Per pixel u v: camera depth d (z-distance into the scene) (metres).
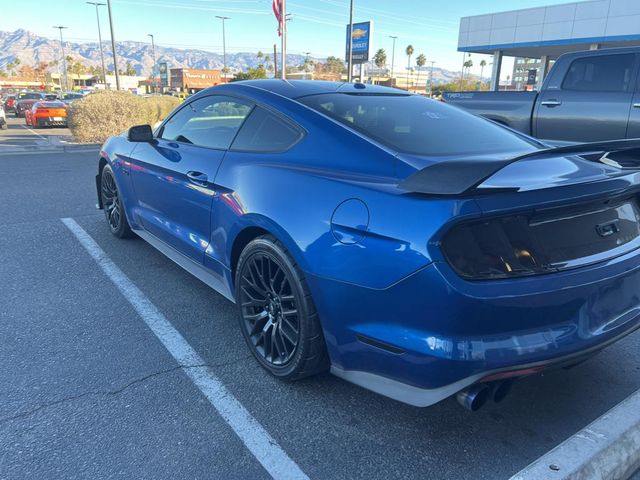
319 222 2.32
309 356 2.52
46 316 3.52
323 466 2.17
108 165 4.99
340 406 2.58
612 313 2.28
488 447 2.30
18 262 4.56
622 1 21.88
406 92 3.60
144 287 4.04
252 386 2.73
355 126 2.68
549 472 2.06
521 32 25.61
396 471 2.15
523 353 2.00
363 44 35.47
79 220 6.00
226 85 3.55
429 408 2.58
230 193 2.93
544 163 2.34
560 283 2.04
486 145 2.76
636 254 2.38
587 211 2.24
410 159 2.36
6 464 2.13
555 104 6.61
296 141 2.77
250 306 2.90
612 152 2.23
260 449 2.26
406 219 2.00
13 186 8.12
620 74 6.11
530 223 2.06
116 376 2.80
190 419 2.45
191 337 3.26
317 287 2.32
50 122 22.19
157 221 4.02
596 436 2.27
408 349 2.02
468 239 1.95
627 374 2.90
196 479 2.08
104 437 2.31
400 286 2.01
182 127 3.87
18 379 2.75
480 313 1.93
